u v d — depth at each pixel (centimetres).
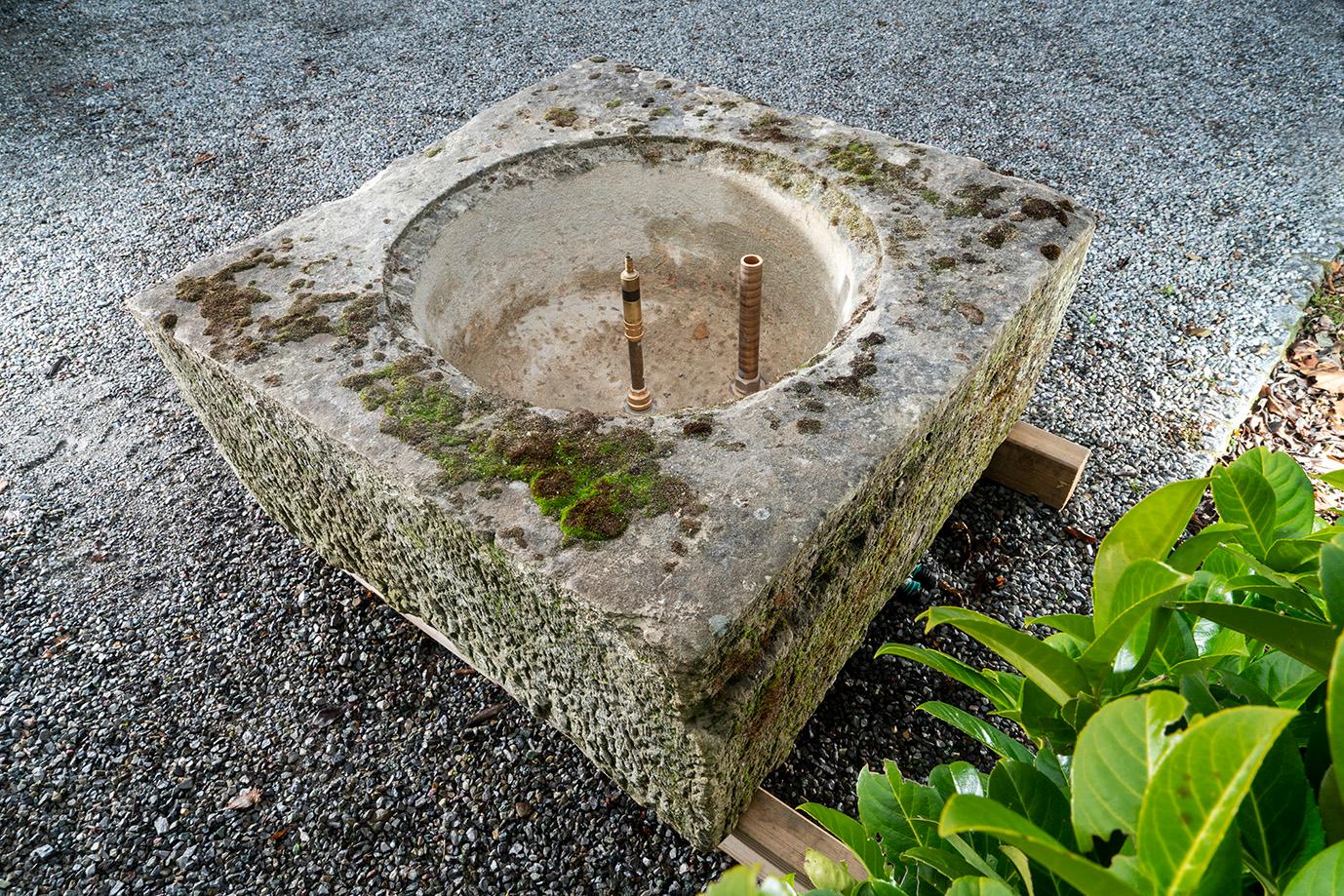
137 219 376
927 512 195
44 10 530
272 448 186
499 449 153
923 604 229
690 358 258
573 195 237
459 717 210
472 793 196
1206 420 268
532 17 516
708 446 152
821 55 466
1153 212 349
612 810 192
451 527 147
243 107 445
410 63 477
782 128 233
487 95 448
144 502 265
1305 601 83
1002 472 252
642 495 143
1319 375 283
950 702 209
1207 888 59
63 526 258
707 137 232
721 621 126
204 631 230
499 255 234
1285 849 67
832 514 141
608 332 260
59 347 319
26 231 370
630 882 181
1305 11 472
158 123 435
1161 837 52
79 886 183
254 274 193
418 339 183
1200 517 247
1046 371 288
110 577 244
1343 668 52
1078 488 255
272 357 172
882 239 196
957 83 437
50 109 444
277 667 222
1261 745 46
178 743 207
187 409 296
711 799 148
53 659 224
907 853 86
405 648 225
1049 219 198
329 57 485
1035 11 495
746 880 52
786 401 159
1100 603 80
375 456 153
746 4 518
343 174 398
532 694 181
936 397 160
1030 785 84
